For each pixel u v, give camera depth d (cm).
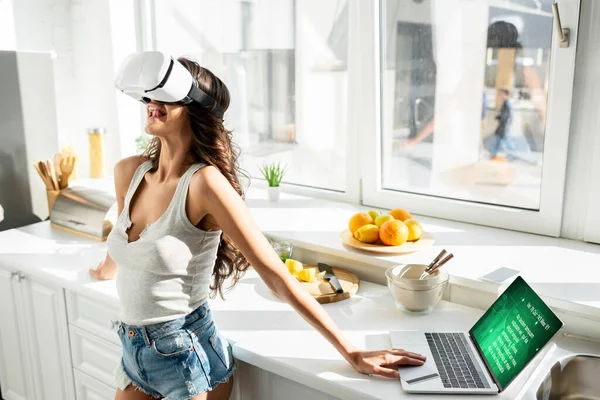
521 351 124
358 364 132
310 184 255
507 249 182
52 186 247
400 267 166
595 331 145
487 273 163
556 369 136
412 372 130
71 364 203
